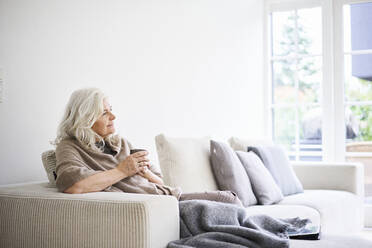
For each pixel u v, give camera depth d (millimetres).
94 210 1761
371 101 4879
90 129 2180
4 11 2385
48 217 1845
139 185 2223
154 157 3520
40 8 2594
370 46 4906
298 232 2207
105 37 3076
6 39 2393
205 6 4223
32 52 2537
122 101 3213
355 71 4953
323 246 2018
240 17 4785
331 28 4980
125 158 2252
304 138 5102
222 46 4461
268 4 5230
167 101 3678
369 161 4859
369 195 4836
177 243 1793
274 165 3615
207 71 4219
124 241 1703
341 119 4965
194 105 4016
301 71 5125
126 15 3275
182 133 3844
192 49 4023
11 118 2410
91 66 2949
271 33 5238
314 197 3369
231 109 4570
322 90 5008
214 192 2465
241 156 3287
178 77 3828
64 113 2246
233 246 1750
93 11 2980
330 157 4957
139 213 1691
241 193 2982
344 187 3979
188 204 1991
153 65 3537
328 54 4988
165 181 2855
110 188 2115
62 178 1950
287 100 5176
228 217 2000
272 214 2730
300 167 4160
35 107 2547
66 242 1805
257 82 5086
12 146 2414
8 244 1924
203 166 3035
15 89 2434
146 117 3441
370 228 4637
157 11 3604
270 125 5219
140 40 3408
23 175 2473
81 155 2133
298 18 5141
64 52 2748
